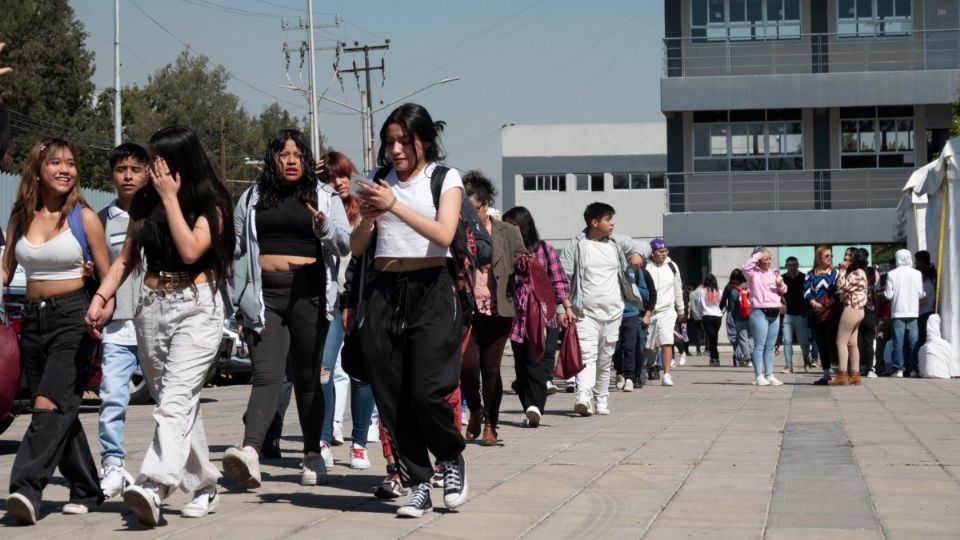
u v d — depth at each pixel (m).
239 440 11.06
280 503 7.12
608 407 14.29
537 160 77.19
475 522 6.45
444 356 6.43
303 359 7.69
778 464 8.79
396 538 6.00
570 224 76.94
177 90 96.00
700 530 6.23
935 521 6.48
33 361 6.73
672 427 11.72
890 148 36.53
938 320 19.94
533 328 11.46
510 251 10.09
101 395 7.51
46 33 59.66
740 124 37.00
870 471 8.38
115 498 7.43
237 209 7.63
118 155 7.61
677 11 37.00
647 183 76.69
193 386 6.47
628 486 7.73
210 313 6.53
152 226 6.47
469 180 10.08
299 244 7.57
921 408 13.69
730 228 36.31
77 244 6.65
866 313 20.00
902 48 36.34
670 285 18.80
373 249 6.56
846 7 36.53
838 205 36.47
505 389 18.48
